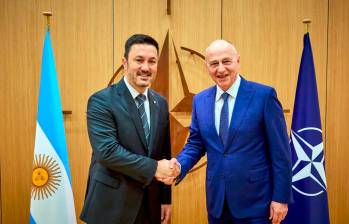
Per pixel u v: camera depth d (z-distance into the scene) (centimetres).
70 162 259
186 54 264
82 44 255
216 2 266
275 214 158
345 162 288
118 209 149
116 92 156
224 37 268
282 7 273
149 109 161
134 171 146
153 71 154
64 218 210
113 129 150
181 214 273
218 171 167
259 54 272
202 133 173
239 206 162
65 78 255
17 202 256
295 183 229
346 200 288
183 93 265
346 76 283
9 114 252
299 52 276
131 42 152
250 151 162
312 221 225
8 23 248
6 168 254
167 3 258
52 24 252
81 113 258
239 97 166
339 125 285
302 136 230
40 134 211
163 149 167
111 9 256
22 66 251
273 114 161
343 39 281
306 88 233
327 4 278
